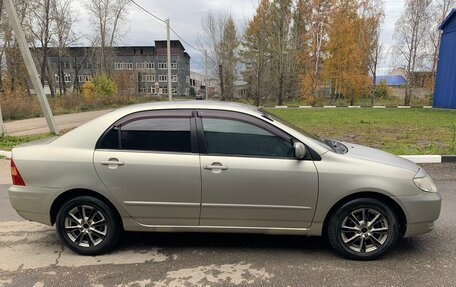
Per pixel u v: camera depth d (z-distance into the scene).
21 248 3.97
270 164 3.53
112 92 48.12
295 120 19.94
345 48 38.09
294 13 43.09
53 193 3.66
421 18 34.59
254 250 3.85
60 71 58.06
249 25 49.47
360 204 3.52
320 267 3.47
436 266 3.47
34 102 25.98
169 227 3.72
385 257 3.66
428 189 3.58
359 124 17.20
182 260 3.65
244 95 53.72
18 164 3.73
